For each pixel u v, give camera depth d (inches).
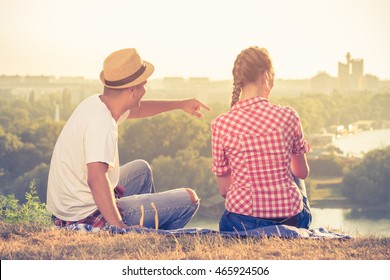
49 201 194.1
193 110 218.2
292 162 181.9
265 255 168.2
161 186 3125.0
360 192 2723.9
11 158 3351.4
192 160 3088.1
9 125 3629.4
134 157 3366.1
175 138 3334.2
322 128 3531.0
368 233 198.7
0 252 177.0
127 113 209.9
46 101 4126.5
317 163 2982.3
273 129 170.9
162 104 217.6
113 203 181.8
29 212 246.5
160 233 189.3
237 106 174.1
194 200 196.7
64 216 191.8
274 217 175.6
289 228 178.1
